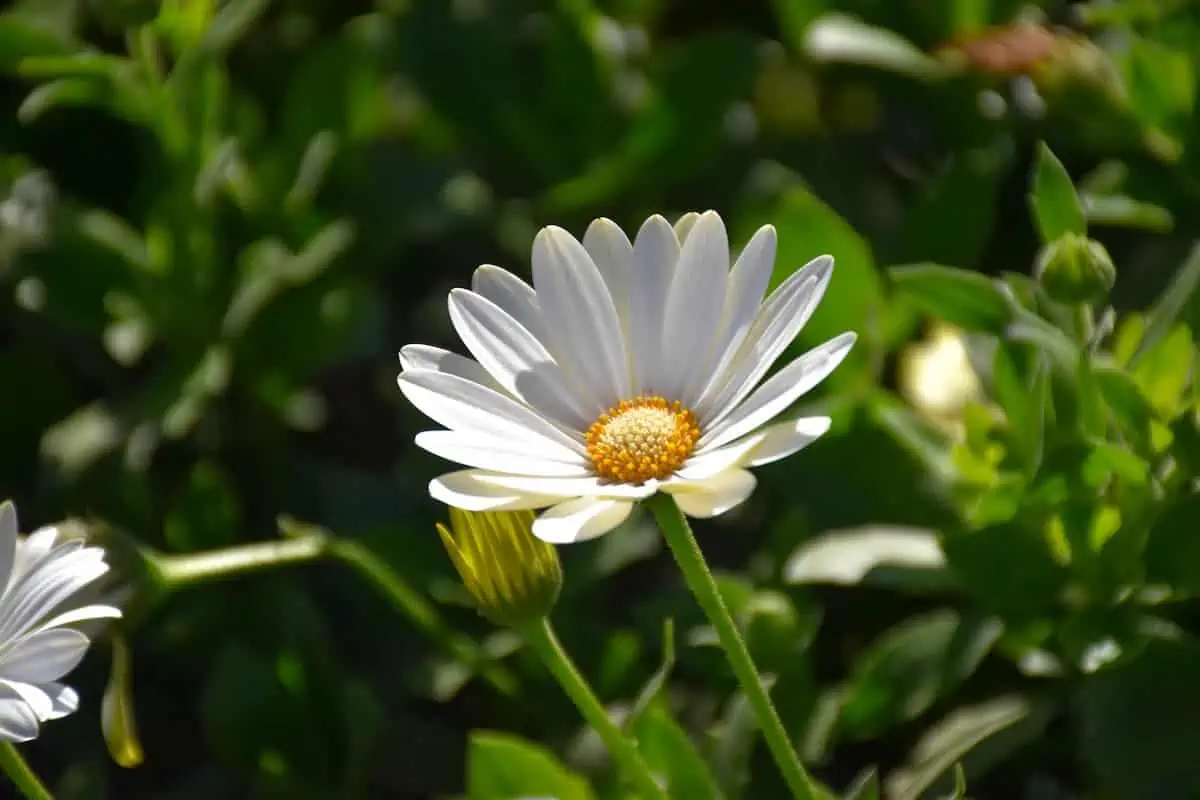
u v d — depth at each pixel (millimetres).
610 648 780
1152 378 736
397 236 849
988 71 799
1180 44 809
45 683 676
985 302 718
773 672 757
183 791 817
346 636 826
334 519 836
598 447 663
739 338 666
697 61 840
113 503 823
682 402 668
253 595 817
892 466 769
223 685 784
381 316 848
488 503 654
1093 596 736
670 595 789
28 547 699
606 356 673
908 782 741
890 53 817
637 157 843
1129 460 715
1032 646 745
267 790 774
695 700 782
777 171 834
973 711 749
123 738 729
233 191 844
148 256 834
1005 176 844
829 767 791
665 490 651
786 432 647
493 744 727
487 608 678
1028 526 730
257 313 841
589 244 676
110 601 725
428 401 666
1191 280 726
